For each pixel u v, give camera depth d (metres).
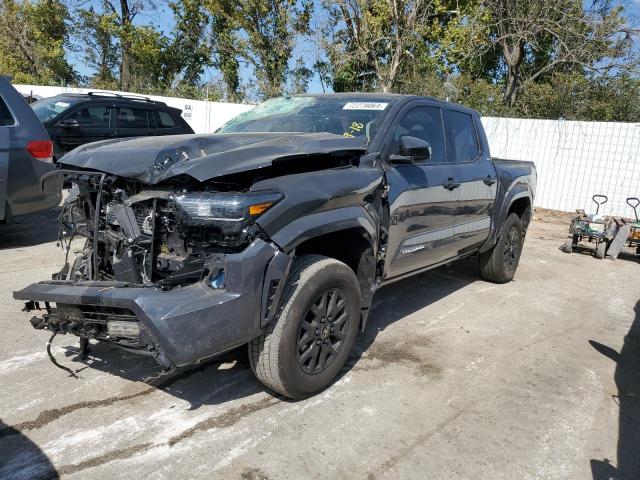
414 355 4.11
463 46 20.02
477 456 2.87
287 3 26.39
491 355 4.22
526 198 6.45
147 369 3.58
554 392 3.67
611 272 7.43
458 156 5.05
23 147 5.98
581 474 2.79
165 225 2.91
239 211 2.69
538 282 6.61
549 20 17.89
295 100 4.72
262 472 2.62
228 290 2.71
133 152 3.01
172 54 31.06
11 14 29.39
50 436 2.81
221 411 3.14
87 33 30.92
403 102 4.32
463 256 5.44
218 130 4.57
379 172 3.69
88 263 3.18
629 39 17.17
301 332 3.14
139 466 2.61
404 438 2.98
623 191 12.60
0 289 4.91
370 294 3.71
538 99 18.83
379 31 19.94
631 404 3.58
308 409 3.22
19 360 3.61
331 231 3.14
